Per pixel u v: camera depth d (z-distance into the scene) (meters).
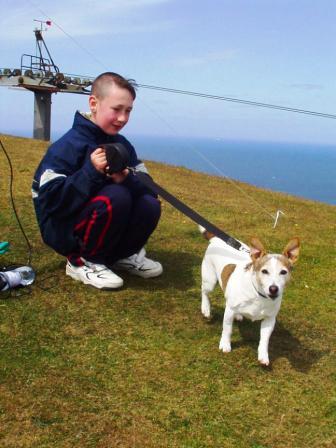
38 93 8.08
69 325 1.84
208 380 1.59
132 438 1.32
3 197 3.29
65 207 2.02
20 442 1.27
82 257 2.17
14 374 1.53
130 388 1.52
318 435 1.40
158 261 2.54
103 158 1.92
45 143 5.92
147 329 1.87
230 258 1.86
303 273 2.59
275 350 1.81
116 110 2.01
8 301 1.97
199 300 2.14
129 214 2.16
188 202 3.86
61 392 1.47
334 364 1.75
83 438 1.30
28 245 2.48
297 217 3.84
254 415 1.45
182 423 1.39
